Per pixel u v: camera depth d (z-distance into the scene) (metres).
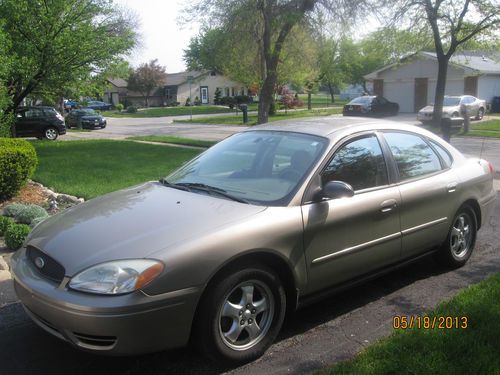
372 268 4.36
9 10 15.43
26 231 6.06
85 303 3.01
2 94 12.68
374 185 4.38
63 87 17.73
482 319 3.86
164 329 3.12
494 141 19.33
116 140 21.52
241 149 4.59
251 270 3.46
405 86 37.19
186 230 3.37
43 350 3.76
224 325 3.42
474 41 22.05
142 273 3.06
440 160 5.19
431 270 5.36
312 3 19.81
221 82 71.31
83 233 3.49
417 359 3.33
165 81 72.31
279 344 3.81
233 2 20.06
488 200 5.68
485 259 5.71
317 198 3.90
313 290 3.92
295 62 25.41
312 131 4.43
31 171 9.04
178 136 24.62
